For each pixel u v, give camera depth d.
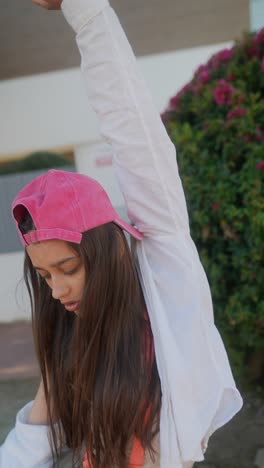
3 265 4.64
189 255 0.84
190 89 2.31
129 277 0.80
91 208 0.75
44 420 1.00
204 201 2.05
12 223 4.56
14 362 3.67
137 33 3.92
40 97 4.28
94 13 0.75
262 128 1.98
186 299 0.82
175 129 2.20
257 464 2.05
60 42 3.91
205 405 0.82
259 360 2.51
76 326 0.83
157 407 0.86
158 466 0.90
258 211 1.88
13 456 0.95
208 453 2.17
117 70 0.77
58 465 0.99
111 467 0.88
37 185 0.78
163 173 0.81
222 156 2.06
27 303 4.20
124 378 0.82
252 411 2.47
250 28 3.91
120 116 0.79
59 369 0.94
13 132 4.35
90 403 0.85
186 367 0.81
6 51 3.98
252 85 2.07
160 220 0.83
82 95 4.25
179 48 4.11
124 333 0.81
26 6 3.48
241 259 2.01
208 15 3.74
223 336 2.25
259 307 2.02
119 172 0.84
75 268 0.77
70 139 4.34
